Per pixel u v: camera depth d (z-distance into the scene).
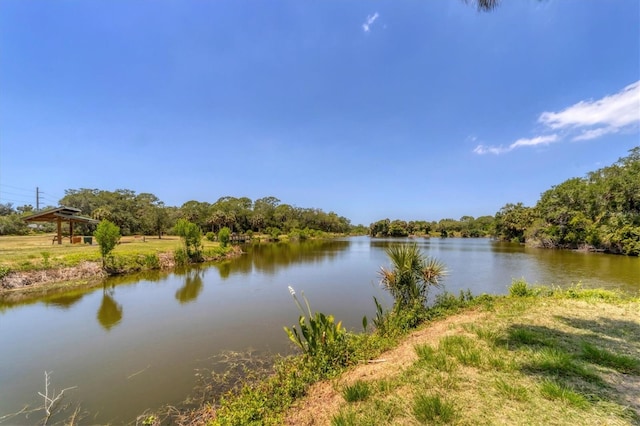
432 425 2.88
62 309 10.60
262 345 7.37
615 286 14.66
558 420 2.84
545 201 51.50
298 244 55.47
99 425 4.28
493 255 32.47
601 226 36.12
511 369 3.91
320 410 3.55
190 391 5.18
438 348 4.85
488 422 2.85
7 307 10.87
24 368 6.16
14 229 39.28
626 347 4.67
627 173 36.28
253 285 15.34
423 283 8.54
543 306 7.48
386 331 6.61
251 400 4.14
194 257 23.95
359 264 24.62
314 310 10.70
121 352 6.95
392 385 3.74
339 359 5.02
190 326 8.85
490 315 6.86
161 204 64.88
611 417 2.85
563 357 4.04
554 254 33.25
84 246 22.78
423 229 105.50
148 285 14.95
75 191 54.22
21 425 4.30
